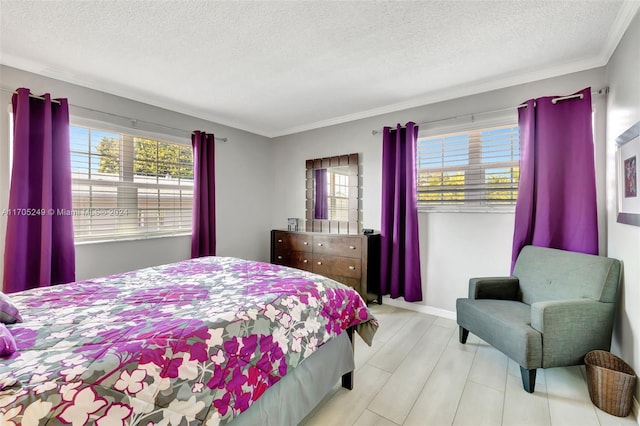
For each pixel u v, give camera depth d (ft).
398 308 10.81
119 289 5.43
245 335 4.04
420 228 10.54
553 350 5.72
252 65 7.74
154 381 3.05
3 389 2.51
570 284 6.64
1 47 6.76
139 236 10.07
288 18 5.77
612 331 6.42
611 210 6.89
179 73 8.17
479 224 9.39
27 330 3.69
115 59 7.36
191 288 5.48
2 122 7.36
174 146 11.12
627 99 5.87
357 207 12.03
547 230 7.74
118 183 9.57
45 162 7.54
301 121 12.82
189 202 11.59
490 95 9.06
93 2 5.24
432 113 10.16
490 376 6.40
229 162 13.01
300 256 12.60
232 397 3.59
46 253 7.50
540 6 5.44
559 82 7.98
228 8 5.45
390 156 10.80
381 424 4.99
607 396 5.21
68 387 2.63
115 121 9.36
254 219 14.19
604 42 6.66
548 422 5.02
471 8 5.49
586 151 7.24
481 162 9.45
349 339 6.09
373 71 8.13
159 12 5.55
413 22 5.92
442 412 5.28
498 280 7.93
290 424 4.52
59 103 7.91
